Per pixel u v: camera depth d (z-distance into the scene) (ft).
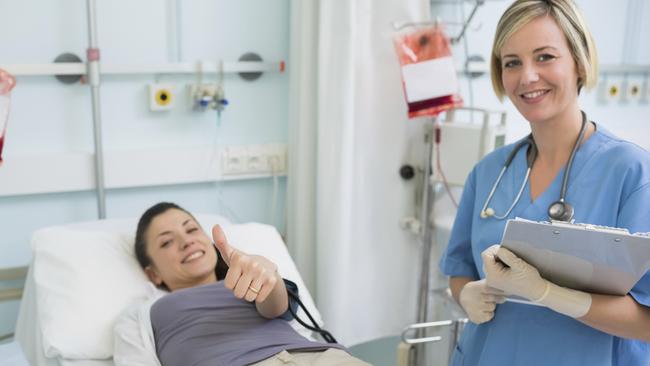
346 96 7.18
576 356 3.83
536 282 3.60
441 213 8.23
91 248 6.21
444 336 8.34
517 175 4.31
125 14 6.93
